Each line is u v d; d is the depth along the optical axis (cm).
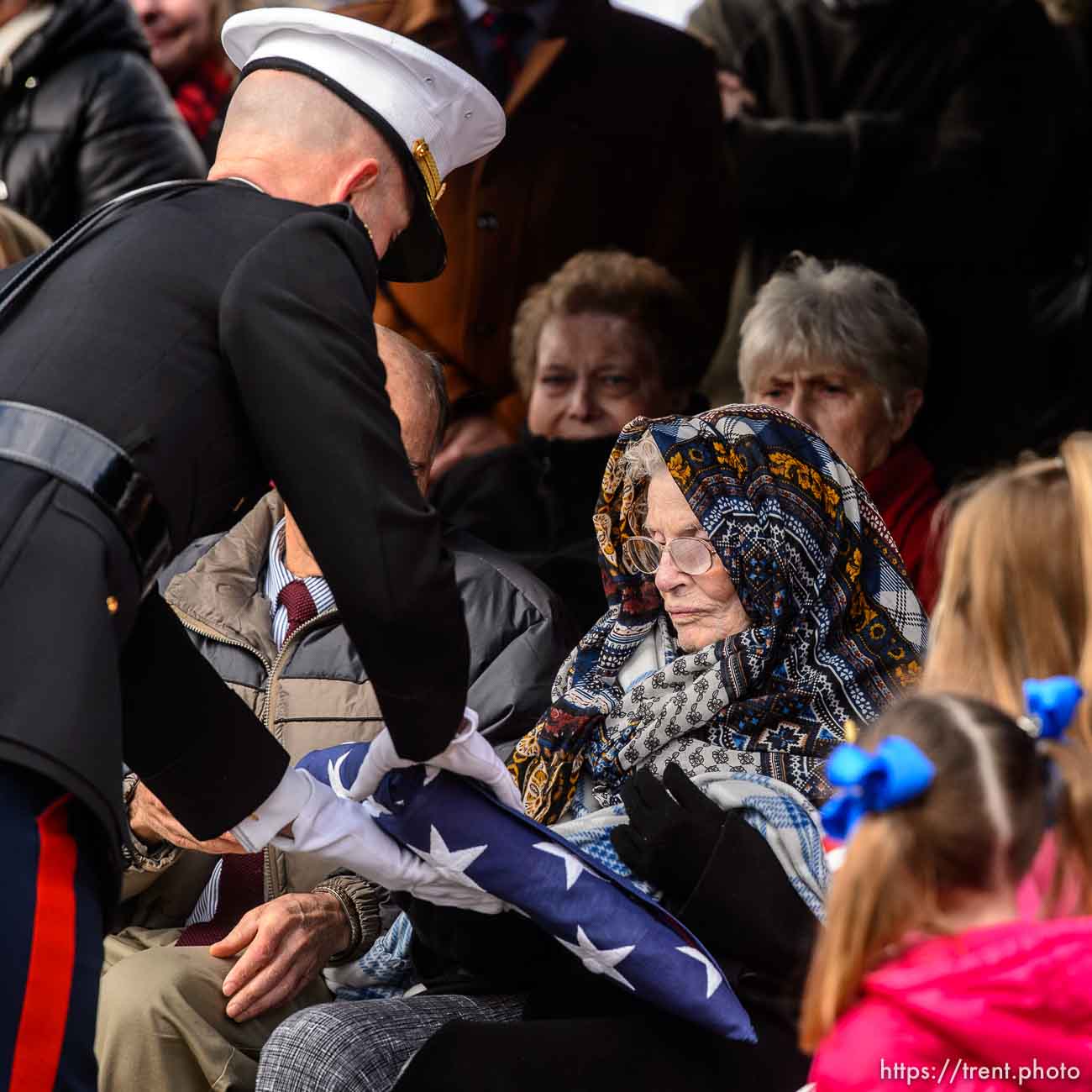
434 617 784
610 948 868
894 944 731
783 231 1773
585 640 1113
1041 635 823
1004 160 1767
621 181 1722
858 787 729
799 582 1023
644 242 1734
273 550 1159
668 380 1516
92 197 1689
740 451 1031
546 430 1513
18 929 701
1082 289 1848
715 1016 869
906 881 726
